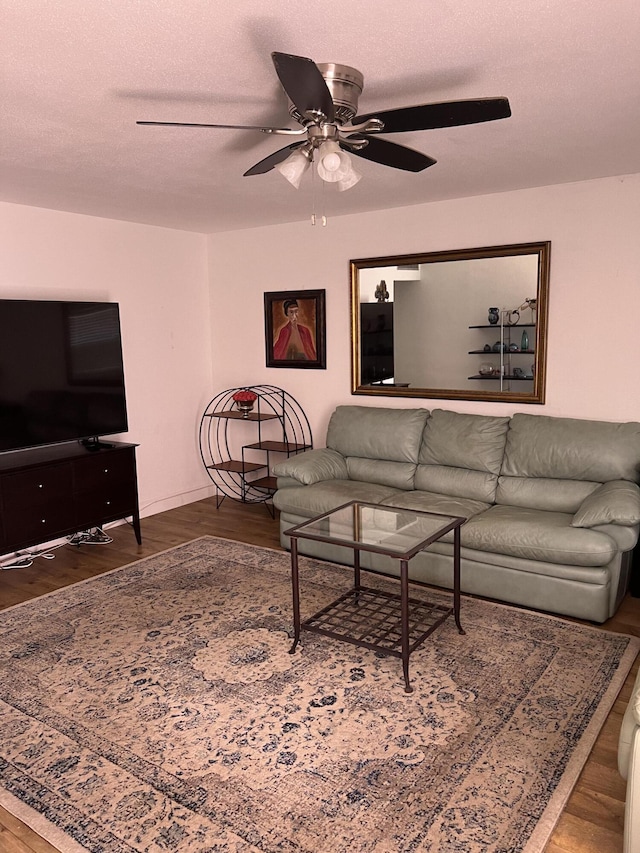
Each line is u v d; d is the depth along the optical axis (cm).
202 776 214
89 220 461
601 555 305
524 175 361
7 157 305
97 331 438
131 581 383
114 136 274
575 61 206
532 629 311
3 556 426
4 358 383
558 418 387
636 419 380
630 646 292
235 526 493
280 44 191
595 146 303
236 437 575
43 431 408
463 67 211
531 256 402
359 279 475
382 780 210
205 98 233
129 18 173
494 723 239
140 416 513
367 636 303
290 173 223
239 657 291
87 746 231
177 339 542
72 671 282
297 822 193
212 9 168
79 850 185
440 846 183
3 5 164
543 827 189
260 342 543
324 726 239
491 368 427
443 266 437
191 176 346
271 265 525
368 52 198
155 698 260
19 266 419
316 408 520
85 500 418
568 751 223
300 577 383
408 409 448
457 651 291
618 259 373
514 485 384
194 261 554
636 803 163
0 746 232
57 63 201
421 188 390
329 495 402
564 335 397
